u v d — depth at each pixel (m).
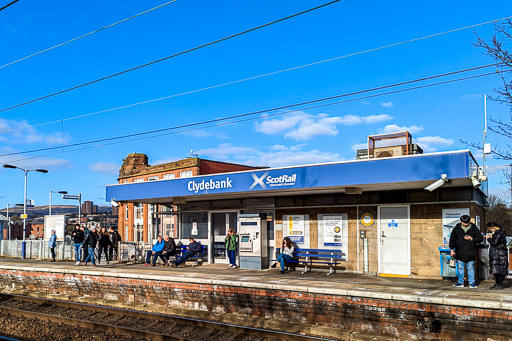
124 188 19.88
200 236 20.53
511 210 24.88
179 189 17.94
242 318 11.72
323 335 10.48
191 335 10.76
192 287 12.98
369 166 13.61
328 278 14.44
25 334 11.24
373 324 10.25
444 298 9.48
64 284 16.34
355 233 16.02
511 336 8.79
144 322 12.01
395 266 15.12
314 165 14.58
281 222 17.73
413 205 15.02
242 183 16.16
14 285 18.20
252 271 16.64
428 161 12.71
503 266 11.40
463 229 12.21
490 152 16.22
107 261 20.84
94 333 11.22
